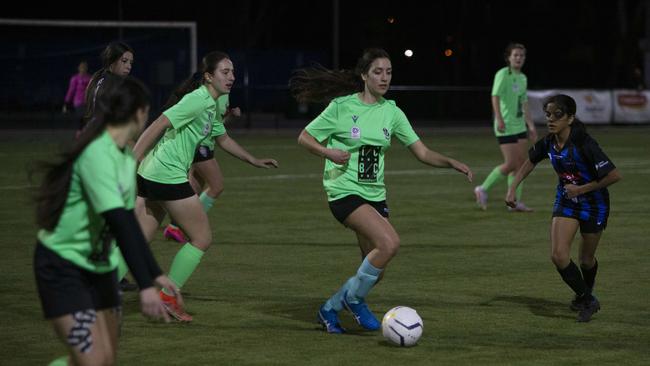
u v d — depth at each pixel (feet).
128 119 47.42
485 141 281.13
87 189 46.42
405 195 157.69
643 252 105.60
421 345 68.49
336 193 70.33
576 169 74.13
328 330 71.97
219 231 120.67
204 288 87.86
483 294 84.99
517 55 138.82
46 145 255.50
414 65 440.86
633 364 63.82
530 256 103.50
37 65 370.53
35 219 47.42
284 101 393.70
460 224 126.72
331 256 103.76
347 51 473.67
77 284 47.42
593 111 330.54
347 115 70.23
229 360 64.69
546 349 67.41
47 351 67.15
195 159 105.60
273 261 100.99
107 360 47.88
